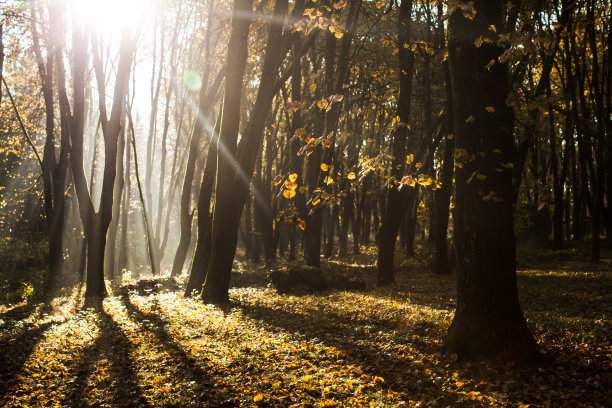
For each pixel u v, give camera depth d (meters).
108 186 18.88
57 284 23.08
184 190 24.86
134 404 7.12
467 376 7.57
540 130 8.85
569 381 7.18
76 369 8.73
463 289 8.30
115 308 14.84
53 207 25.94
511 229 8.13
